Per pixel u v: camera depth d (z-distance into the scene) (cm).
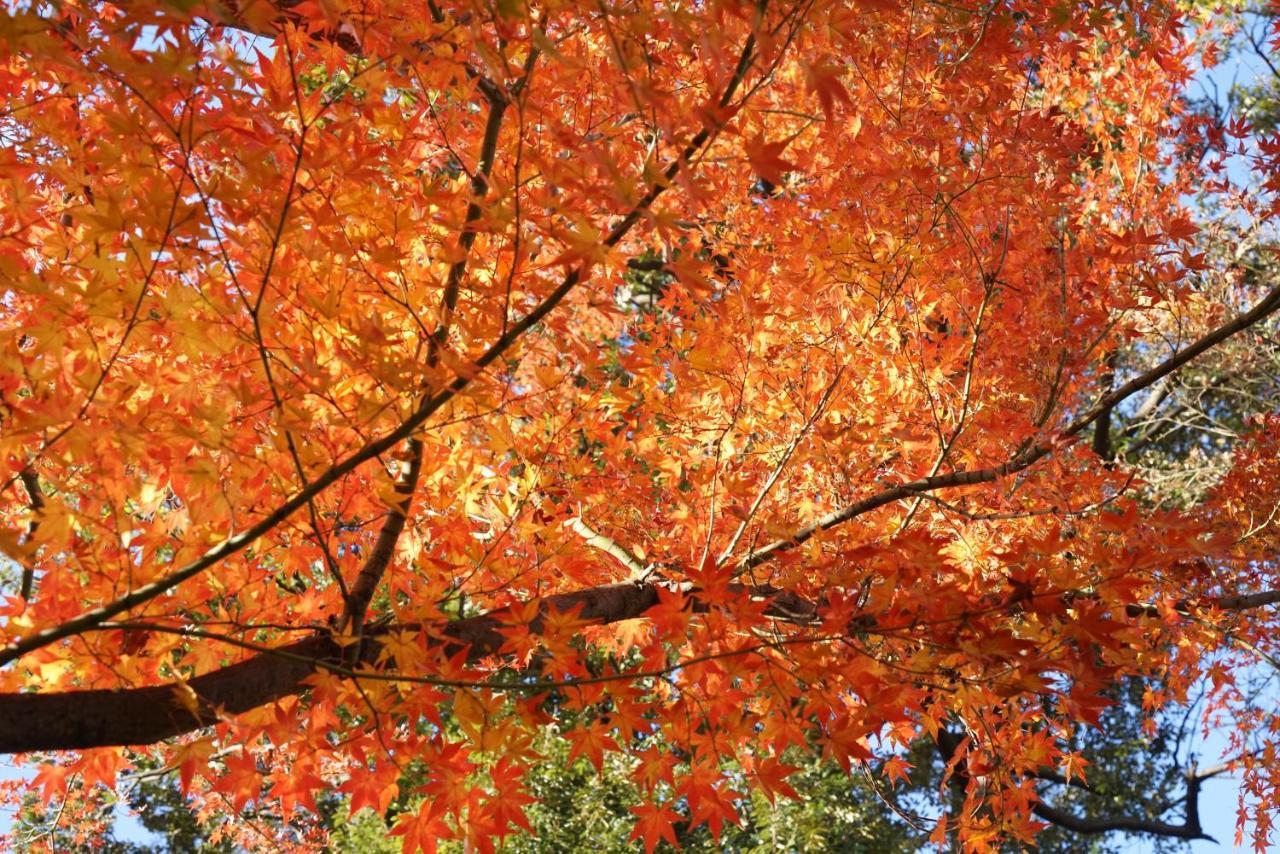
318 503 313
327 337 283
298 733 267
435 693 278
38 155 290
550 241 332
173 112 259
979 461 410
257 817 649
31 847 533
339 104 260
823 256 376
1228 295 873
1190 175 526
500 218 239
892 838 1024
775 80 459
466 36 258
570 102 324
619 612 335
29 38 210
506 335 243
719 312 370
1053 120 426
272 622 302
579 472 365
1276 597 444
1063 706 407
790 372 393
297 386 241
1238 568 484
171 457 263
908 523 397
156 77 214
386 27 252
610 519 405
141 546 261
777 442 390
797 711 301
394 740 279
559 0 230
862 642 326
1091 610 267
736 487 326
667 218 208
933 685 286
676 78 322
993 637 265
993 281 387
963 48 419
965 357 429
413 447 284
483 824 276
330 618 314
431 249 319
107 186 268
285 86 256
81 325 249
